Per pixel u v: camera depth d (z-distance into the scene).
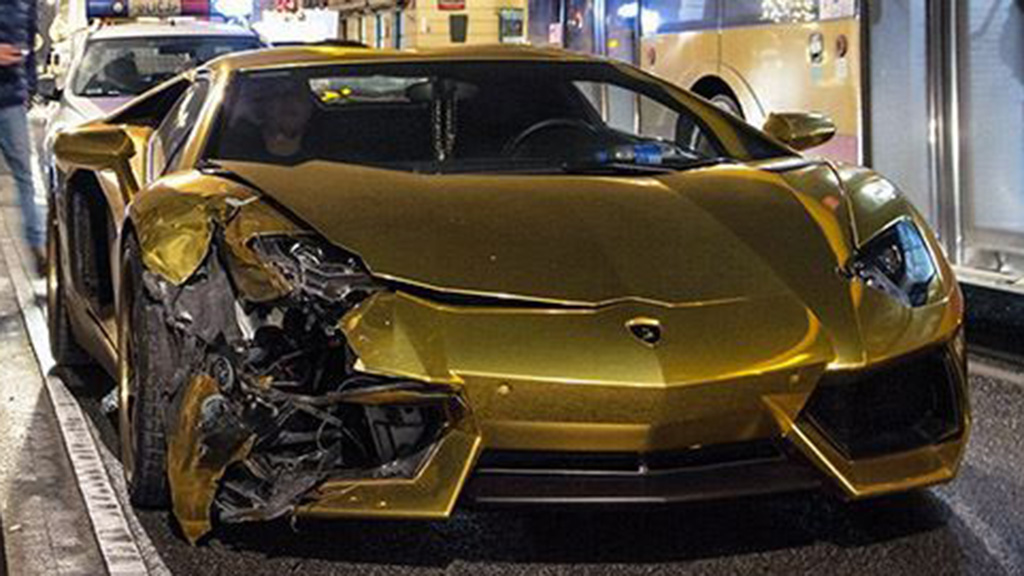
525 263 4.02
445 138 5.17
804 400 3.89
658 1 11.05
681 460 3.90
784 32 9.30
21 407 6.10
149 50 10.79
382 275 3.94
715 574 4.01
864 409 4.01
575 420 3.76
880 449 4.02
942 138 8.03
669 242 4.18
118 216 5.29
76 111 9.88
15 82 8.22
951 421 4.18
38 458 5.35
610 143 5.28
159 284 4.18
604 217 4.29
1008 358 6.68
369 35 23.25
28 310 8.18
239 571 4.09
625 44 11.64
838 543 4.22
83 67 10.60
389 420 3.88
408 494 3.81
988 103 7.79
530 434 3.78
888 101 8.37
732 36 9.96
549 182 4.61
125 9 14.26
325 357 3.96
